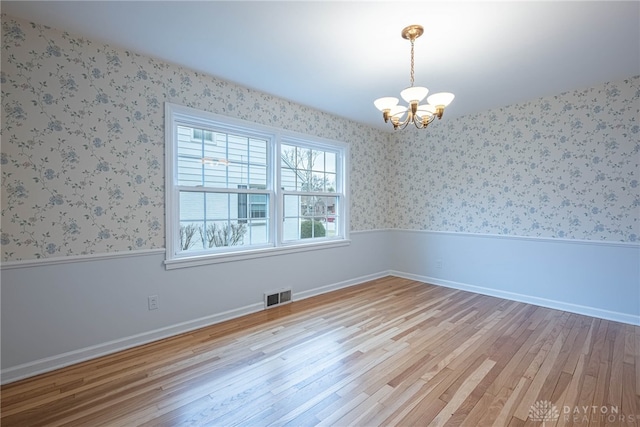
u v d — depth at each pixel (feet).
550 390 6.08
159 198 8.39
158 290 8.41
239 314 10.09
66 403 5.70
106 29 6.81
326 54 7.88
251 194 10.69
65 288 7.04
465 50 7.60
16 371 6.46
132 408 5.57
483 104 11.77
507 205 12.03
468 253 13.21
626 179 9.47
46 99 6.72
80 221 7.20
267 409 5.55
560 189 10.73
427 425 5.15
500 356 7.43
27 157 6.54
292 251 11.64
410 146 15.23
